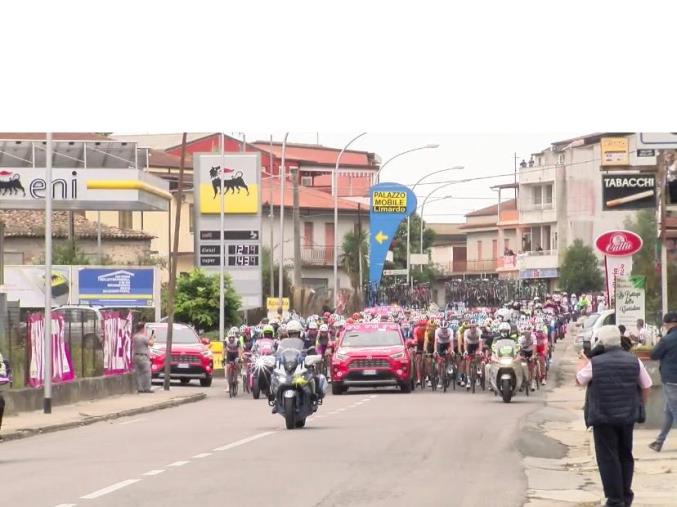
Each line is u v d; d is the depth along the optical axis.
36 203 97.25
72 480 24.36
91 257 110.75
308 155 186.38
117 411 47.62
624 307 48.97
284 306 102.00
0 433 37.06
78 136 134.50
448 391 62.56
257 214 102.06
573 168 182.38
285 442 32.88
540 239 190.25
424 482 23.98
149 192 99.12
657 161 64.56
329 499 21.31
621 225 177.88
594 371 20.25
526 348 60.06
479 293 140.62
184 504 20.61
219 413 47.97
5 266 99.62
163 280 122.19
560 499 22.27
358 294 123.94
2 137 132.00
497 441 33.31
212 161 102.75
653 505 21.77
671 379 30.55
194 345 71.12
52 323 51.44
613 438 20.42
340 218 162.50
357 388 67.00
